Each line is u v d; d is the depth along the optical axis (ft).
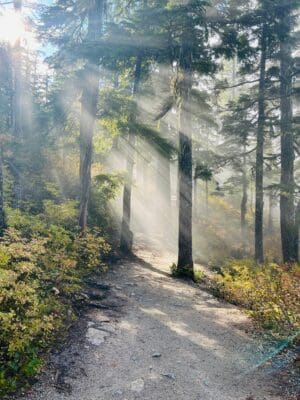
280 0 46.75
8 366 17.70
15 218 36.45
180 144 46.37
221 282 41.45
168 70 59.06
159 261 53.01
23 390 16.76
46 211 41.88
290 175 54.03
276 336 25.39
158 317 28.84
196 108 63.82
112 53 41.32
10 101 69.92
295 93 51.42
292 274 40.19
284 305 29.27
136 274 42.14
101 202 52.49
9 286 21.63
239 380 19.80
